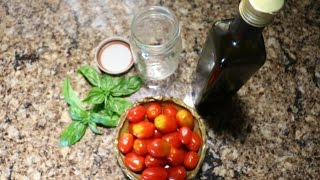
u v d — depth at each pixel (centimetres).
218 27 39
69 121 49
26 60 51
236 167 47
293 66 51
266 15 31
